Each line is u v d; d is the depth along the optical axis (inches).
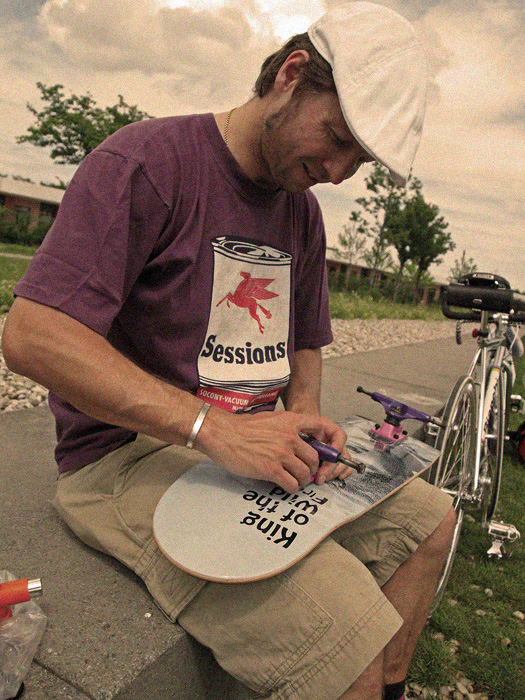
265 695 41.9
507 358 110.0
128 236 44.8
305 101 45.3
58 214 44.2
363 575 41.7
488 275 98.8
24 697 38.8
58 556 55.1
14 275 393.1
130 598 49.3
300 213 60.8
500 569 97.9
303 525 43.8
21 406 124.6
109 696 39.4
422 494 55.6
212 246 50.6
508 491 130.4
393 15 46.1
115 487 51.0
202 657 48.7
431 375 218.7
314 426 49.6
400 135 43.6
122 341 51.8
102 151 45.5
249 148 50.6
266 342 56.7
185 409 44.2
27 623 42.8
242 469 44.6
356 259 1237.7
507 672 72.9
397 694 55.7
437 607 83.4
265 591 41.1
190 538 42.4
